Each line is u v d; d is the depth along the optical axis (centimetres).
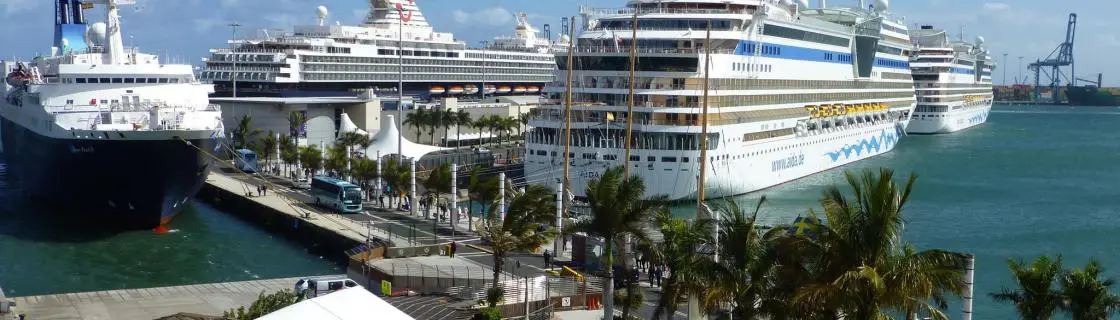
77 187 9000
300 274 7600
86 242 8656
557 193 7200
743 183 11325
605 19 11412
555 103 11000
